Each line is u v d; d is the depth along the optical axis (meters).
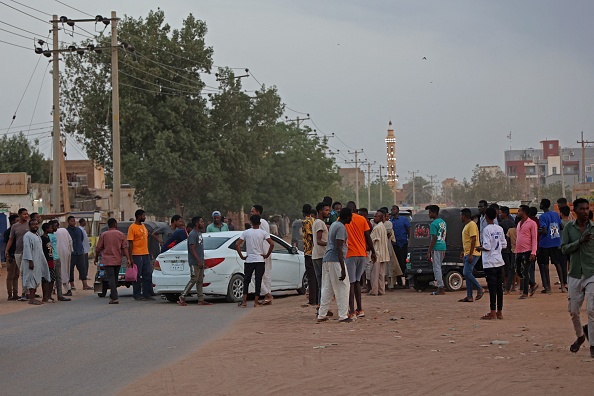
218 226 24.22
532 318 15.05
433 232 20.47
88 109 51.62
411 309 17.20
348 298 15.21
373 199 164.00
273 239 21.47
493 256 14.97
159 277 20.06
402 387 8.93
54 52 35.69
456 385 8.96
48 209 51.97
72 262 24.22
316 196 78.44
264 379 9.56
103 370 10.49
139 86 52.53
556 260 20.11
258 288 18.67
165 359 11.30
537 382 8.99
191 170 52.59
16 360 11.44
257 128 58.22
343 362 10.66
